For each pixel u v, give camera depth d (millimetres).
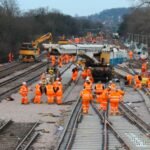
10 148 28391
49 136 31906
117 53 98688
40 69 93312
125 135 32031
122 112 41562
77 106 45281
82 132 33000
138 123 35688
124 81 66938
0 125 35062
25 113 41375
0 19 128375
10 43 127000
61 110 43031
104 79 66312
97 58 68062
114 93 40156
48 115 40219
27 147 28156
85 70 68500
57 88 46625
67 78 73938
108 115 39969
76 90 59094
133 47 177125
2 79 71188
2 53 115375
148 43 174125
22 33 142250
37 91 47219
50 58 109625
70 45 70500
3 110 43062
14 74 79625
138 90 59188
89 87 46781
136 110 44125
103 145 28875
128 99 51312
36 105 46188
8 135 32250
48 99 46969
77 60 104562
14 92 56406
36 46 116375
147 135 31906
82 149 27953
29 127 35000
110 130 33656
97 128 34438
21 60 114312
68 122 35875
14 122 37125
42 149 28125
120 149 27812
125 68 97250
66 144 29094
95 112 41969
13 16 146125
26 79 71938
